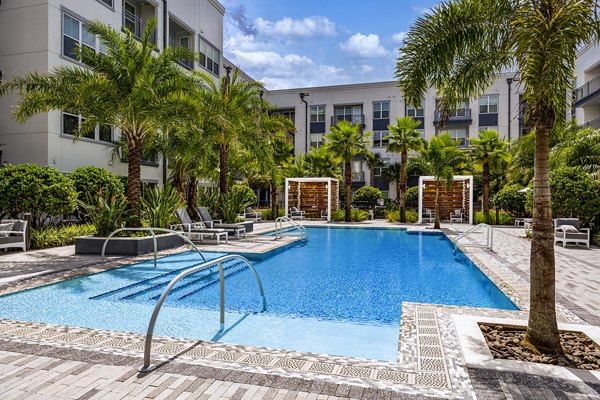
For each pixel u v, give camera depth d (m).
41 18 13.57
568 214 13.94
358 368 3.34
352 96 34.16
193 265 8.73
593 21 3.66
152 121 10.56
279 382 3.04
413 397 2.80
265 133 17.25
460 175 24.08
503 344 3.91
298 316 5.57
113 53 10.48
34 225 11.66
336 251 12.24
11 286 6.41
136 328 4.87
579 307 5.34
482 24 4.82
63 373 3.17
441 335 4.23
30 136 13.70
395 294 6.86
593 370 3.25
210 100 14.03
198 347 3.83
